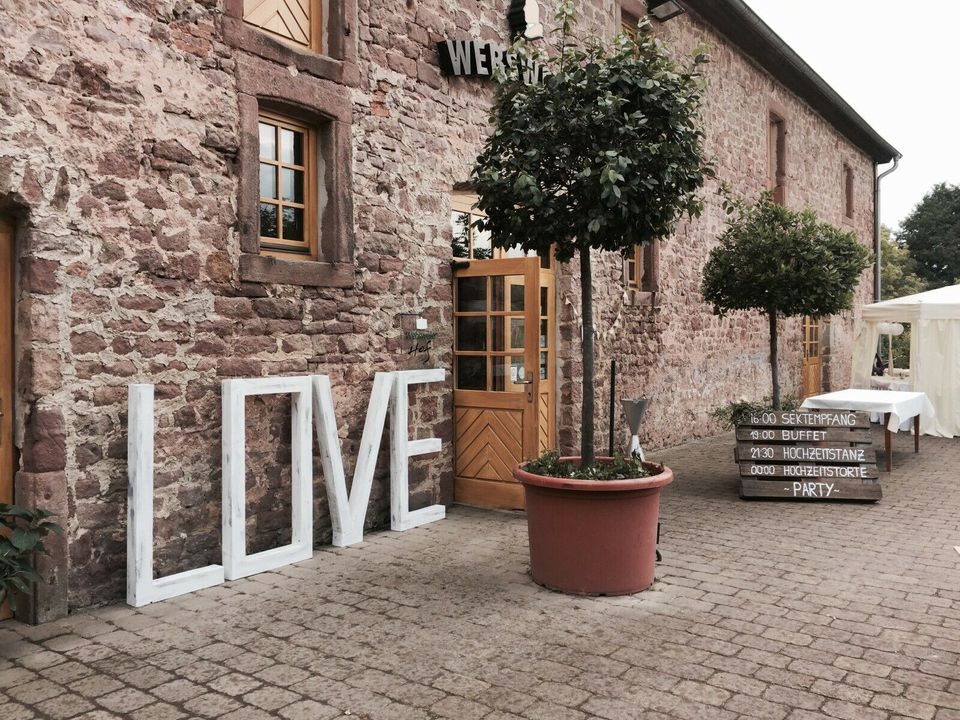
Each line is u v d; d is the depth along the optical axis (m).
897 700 3.00
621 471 4.46
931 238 35.31
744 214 8.16
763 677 3.20
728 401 11.91
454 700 2.99
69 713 2.89
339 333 5.46
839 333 16.83
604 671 3.25
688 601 4.16
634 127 4.11
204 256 4.57
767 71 12.96
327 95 5.31
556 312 7.92
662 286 10.04
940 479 8.04
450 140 6.41
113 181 4.12
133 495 4.05
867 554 5.13
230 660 3.37
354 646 3.52
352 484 5.46
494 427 6.44
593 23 8.33
